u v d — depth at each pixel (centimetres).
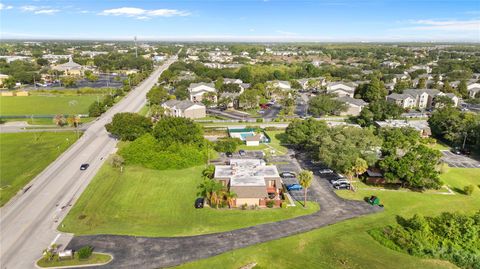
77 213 5431
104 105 12738
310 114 12538
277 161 7906
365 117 10831
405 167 6269
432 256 4588
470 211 5672
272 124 11144
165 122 8094
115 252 4434
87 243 4631
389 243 4728
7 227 5012
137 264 4200
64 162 7619
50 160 7731
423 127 9888
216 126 10781
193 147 7900
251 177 6281
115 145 8850
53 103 14388
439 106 13250
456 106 13112
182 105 11838
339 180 6562
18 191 6153
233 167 6569
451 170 7456
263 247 4591
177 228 5041
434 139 9344
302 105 14300
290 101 13088
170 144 7744
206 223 5188
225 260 4316
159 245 4603
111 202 5806
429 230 4922
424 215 5512
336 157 6631
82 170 7156
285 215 5453
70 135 9719
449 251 4650
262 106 13850
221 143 8475
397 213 5566
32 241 4672
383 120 10800
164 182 6631
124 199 5919
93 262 4219
